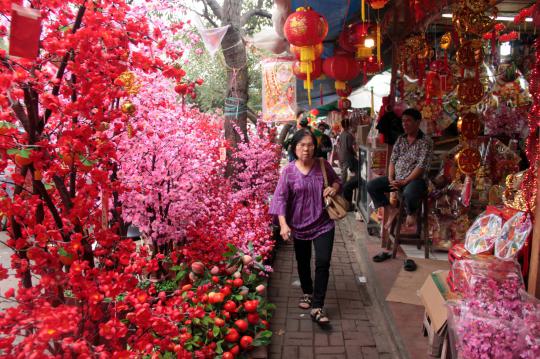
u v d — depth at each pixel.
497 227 2.99
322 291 4.08
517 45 6.00
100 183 1.84
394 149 5.31
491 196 5.09
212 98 9.59
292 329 4.05
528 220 2.74
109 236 1.95
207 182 4.10
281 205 4.04
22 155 1.57
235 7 5.73
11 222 1.77
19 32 1.37
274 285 5.14
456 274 2.83
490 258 2.81
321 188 4.05
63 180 1.86
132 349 1.86
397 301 4.08
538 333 2.24
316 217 4.07
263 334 3.33
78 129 1.70
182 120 3.32
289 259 6.09
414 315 3.81
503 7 5.30
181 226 3.53
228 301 3.30
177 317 1.94
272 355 3.62
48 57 1.70
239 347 3.26
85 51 1.63
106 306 2.13
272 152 6.02
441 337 3.05
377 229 6.69
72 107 1.66
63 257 1.72
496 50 6.03
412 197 4.88
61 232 1.88
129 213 3.21
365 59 5.36
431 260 5.03
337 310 4.45
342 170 9.81
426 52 5.12
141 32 1.90
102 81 1.79
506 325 2.26
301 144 3.98
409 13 4.89
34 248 1.67
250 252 4.12
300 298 4.75
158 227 3.32
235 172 6.00
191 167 3.33
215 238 3.85
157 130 2.99
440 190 5.51
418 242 5.61
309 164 4.12
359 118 11.90
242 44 5.83
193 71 9.27
